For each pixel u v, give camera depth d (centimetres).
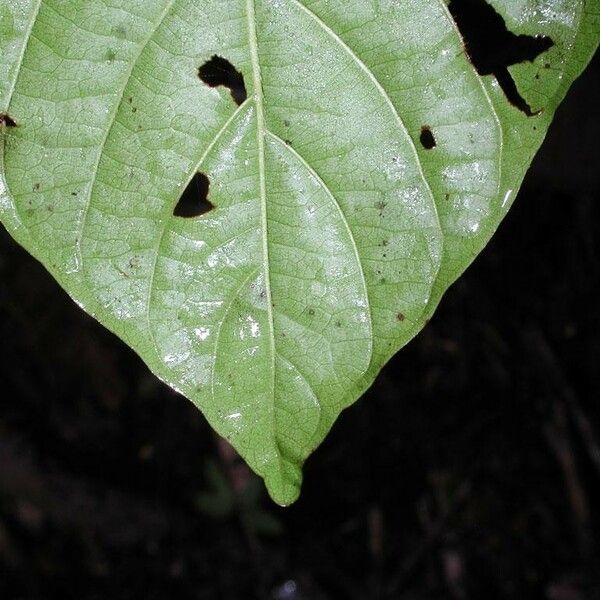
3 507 93
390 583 84
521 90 31
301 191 31
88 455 92
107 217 31
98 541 92
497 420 79
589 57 31
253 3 31
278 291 32
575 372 76
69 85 31
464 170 31
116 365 95
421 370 80
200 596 88
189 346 32
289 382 32
